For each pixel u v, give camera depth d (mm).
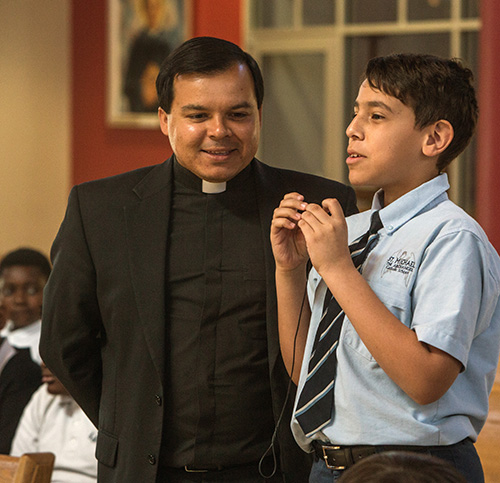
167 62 3146
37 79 12031
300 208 2758
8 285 5539
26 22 11781
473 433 2518
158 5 12055
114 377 3281
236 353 3230
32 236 12141
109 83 12344
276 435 3244
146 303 3197
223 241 3316
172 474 3244
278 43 12211
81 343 3346
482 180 7477
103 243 3273
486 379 2586
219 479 3234
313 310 2834
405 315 2492
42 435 4871
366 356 2521
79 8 12422
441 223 2537
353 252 2713
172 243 3316
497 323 2609
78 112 12539
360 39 11977
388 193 2764
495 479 3791
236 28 11891
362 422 2486
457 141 2645
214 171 3109
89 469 4676
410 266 2523
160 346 3170
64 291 3299
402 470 1658
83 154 12594
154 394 3178
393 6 11758
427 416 2447
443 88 2566
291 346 2920
